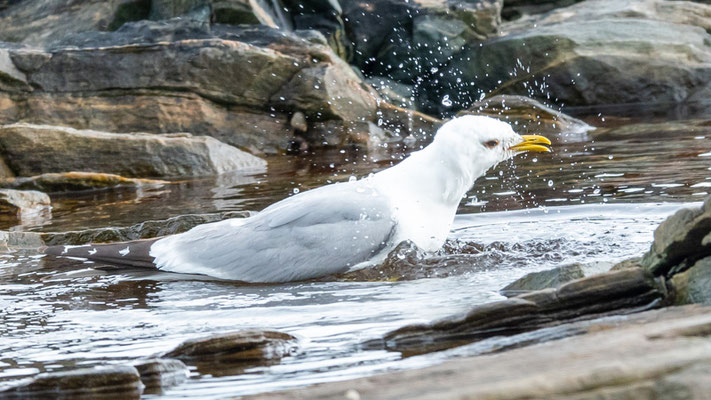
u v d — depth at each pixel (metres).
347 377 6.19
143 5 23.36
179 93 20.30
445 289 8.52
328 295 8.62
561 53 24.23
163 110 20.16
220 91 20.44
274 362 6.67
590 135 18.92
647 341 5.54
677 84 23.81
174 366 6.52
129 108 20.16
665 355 5.11
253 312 8.18
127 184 16.77
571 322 6.93
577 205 11.84
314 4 24.06
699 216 7.07
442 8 24.92
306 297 8.59
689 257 7.26
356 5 24.89
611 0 26.59
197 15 22.17
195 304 8.57
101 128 20.05
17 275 9.99
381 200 9.52
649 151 15.94
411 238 9.52
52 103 20.08
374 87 23.62
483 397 4.88
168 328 7.85
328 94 20.53
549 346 5.76
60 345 7.52
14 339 7.74
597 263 8.14
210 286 9.21
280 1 23.97
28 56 20.14
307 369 6.45
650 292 7.21
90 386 6.26
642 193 12.34
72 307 8.69
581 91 24.17
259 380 6.29
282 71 20.62
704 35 24.83
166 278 9.55
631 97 24.02
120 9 23.39
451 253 9.91
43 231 12.74
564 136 19.14
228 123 20.41
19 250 11.12
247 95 20.55
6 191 14.88
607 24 24.78
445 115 24.11
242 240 9.52
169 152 17.69
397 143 20.31
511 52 24.45
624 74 23.94
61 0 23.92
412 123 21.30
